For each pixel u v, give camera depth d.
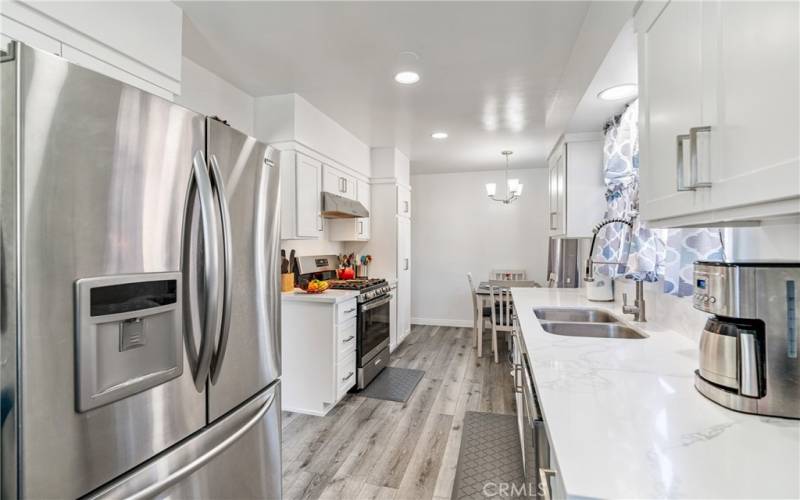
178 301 1.17
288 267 3.37
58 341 0.89
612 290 2.74
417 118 3.55
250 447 1.51
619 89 2.07
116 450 1.01
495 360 4.27
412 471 2.22
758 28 0.72
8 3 1.21
